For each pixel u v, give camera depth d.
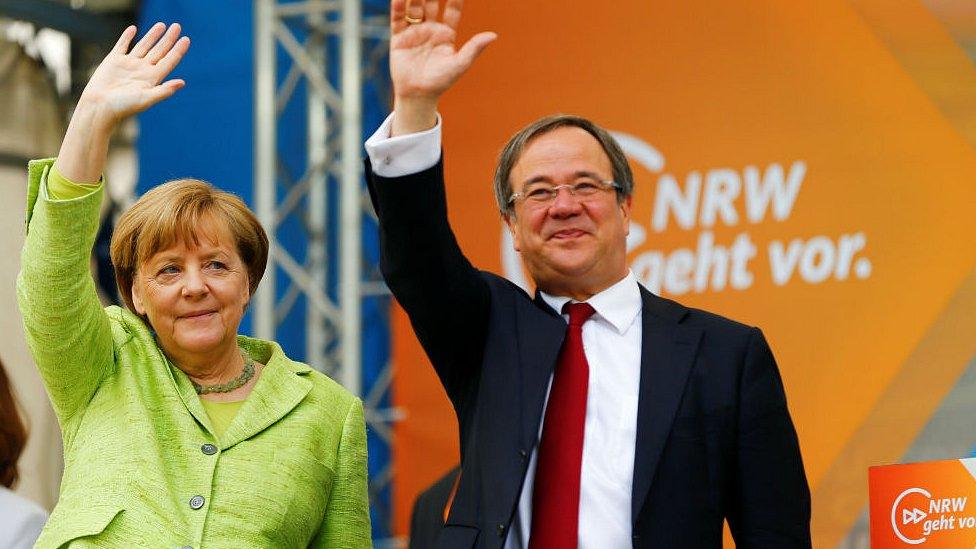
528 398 10.42
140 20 25.89
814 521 19.48
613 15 21.39
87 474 9.94
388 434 23.30
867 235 19.39
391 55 10.11
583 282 10.81
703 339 10.57
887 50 19.36
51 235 9.63
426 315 10.56
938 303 18.91
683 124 20.78
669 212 20.84
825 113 19.77
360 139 23.11
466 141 22.33
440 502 13.89
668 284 20.81
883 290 19.23
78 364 10.05
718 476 10.26
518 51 22.08
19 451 13.26
